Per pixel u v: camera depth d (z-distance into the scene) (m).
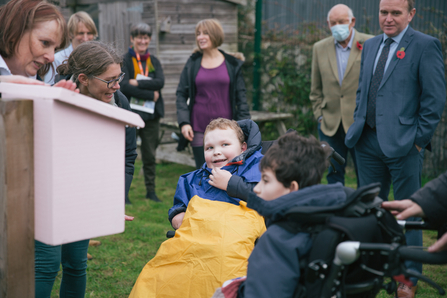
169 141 7.32
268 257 1.44
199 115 4.61
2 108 1.26
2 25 1.70
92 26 4.05
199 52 4.68
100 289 3.05
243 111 4.62
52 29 1.74
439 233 1.66
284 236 1.45
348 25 4.35
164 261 1.99
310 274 1.36
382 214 1.47
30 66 1.78
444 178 1.54
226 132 2.38
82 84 2.07
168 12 6.85
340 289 1.38
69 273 2.21
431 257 1.32
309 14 7.08
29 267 1.37
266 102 7.74
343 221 1.37
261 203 1.48
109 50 2.08
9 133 1.28
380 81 3.14
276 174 1.52
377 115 3.11
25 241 1.35
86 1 8.01
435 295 2.94
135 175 6.30
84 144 1.36
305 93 7.11
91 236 1.41
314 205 1.43
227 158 2.35
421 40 2.98
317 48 4.68
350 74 4.38
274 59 7.55
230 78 4.56
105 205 1.43
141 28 4.92
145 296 1.92
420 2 5.84
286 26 7.40
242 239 1.94
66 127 1.31
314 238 1.40
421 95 2.99
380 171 3.30
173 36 6.95
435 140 5.81
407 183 3.10
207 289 1.86
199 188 2.27
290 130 2.15
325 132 4.56
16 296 1.35
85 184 1.38
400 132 3.02
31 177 1.34
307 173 1.52
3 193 1.30
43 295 1.94
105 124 1.39
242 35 7.98
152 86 4.90
